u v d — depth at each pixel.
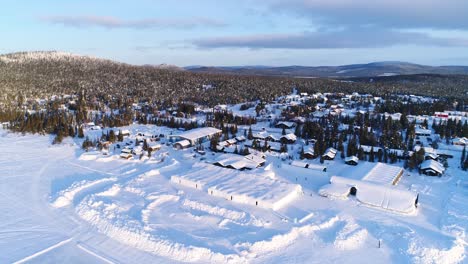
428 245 44.97
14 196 59.03
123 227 47.53
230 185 61.66
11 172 71.75
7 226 48.47
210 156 87.06
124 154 83.75
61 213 53.19
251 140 102.94
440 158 83.81
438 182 69.44
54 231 47.53
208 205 55.12
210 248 42.75
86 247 43.78
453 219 52.69
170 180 67.38
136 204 55.78
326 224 50.47
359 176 68.69
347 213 54.62
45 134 108.25
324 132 105.00
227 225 49.62
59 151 89.62
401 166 79.62
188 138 97.69
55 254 41.94
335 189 61.84
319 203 58.28
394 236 47.59
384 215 54.25
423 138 105.00
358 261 42.12
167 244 43.56
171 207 55.34
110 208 53.66
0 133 108.62
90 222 50.31
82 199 57.09
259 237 45.78
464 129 106.50
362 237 47.44
